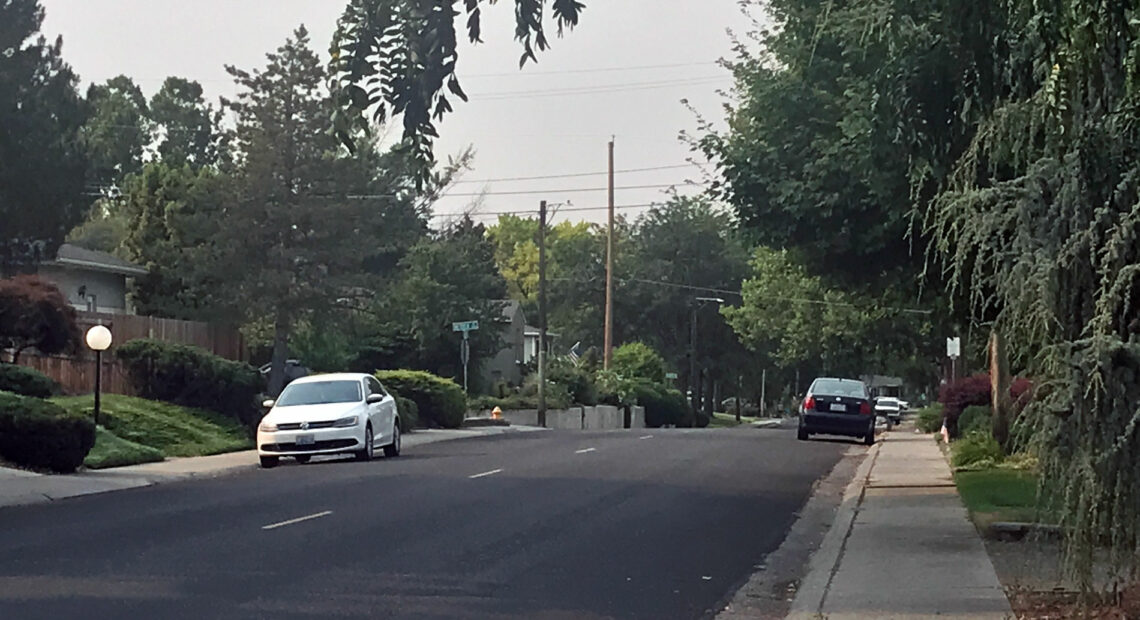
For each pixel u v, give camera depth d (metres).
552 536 14.75
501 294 70.19
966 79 9.89
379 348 54.19
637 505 18.03
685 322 91.44
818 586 11.77
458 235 68.38
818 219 18.80
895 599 11.04
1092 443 7.94
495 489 19.89
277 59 43.25
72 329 30.25
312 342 48.75
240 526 15.36
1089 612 9.00
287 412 26.59
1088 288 8.20
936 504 18.56
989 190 8.77
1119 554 8.20
